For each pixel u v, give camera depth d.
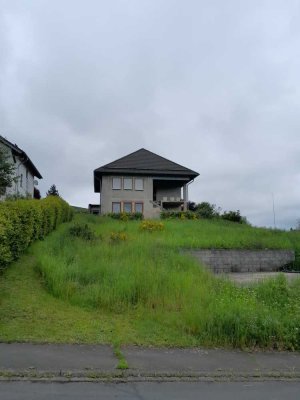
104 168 43.56
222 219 36.78
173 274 11.13
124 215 33.41
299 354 7.33
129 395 5.26
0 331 7.42
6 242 10.39
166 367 6.30
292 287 11.48
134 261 12.55
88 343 7.18
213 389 5.61
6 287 9.89
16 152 29.78
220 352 7.21
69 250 13.58
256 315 8.16
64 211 23.09
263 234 23.95
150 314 8.91
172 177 44.72
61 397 5.09
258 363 6.73
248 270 19.38
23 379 5.63
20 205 12.68
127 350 6.97
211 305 8.77
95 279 10.62
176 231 22.33
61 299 9.58
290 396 5.44
